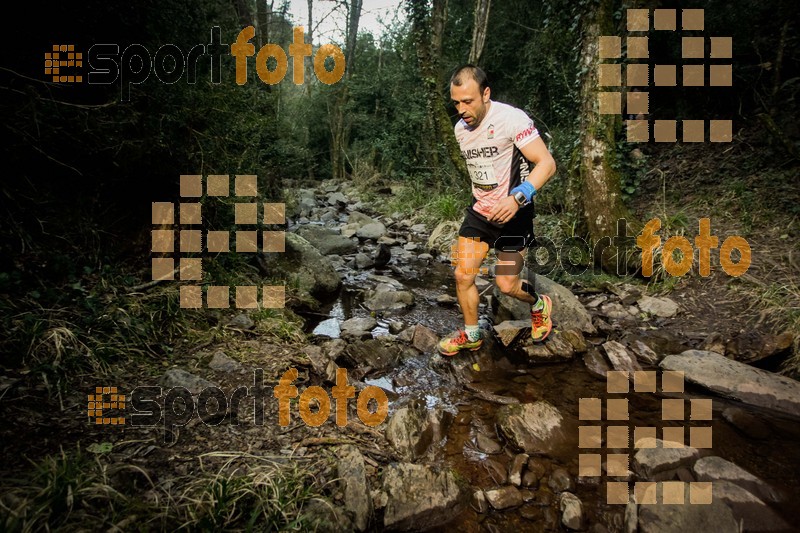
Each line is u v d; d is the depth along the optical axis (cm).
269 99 515
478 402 243
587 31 434
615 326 336
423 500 160
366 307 380
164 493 145
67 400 181
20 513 121
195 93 318
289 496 150
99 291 249
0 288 211
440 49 895
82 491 134
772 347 273
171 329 254
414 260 535
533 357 288
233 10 510
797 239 385
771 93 547
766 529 154
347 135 1302
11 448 149
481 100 226
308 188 1134
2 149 231
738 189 478
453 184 776
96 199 276
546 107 784
